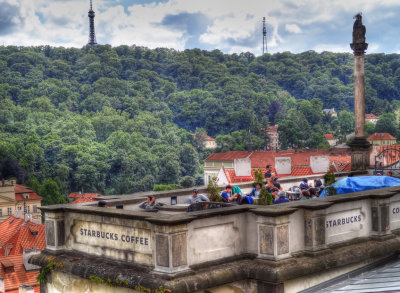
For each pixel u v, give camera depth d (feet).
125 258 35.55
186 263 32.65
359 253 40.45
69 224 39.75
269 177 70.33
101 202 42.80
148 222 33.78
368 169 83.15
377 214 43.19
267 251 35.27
